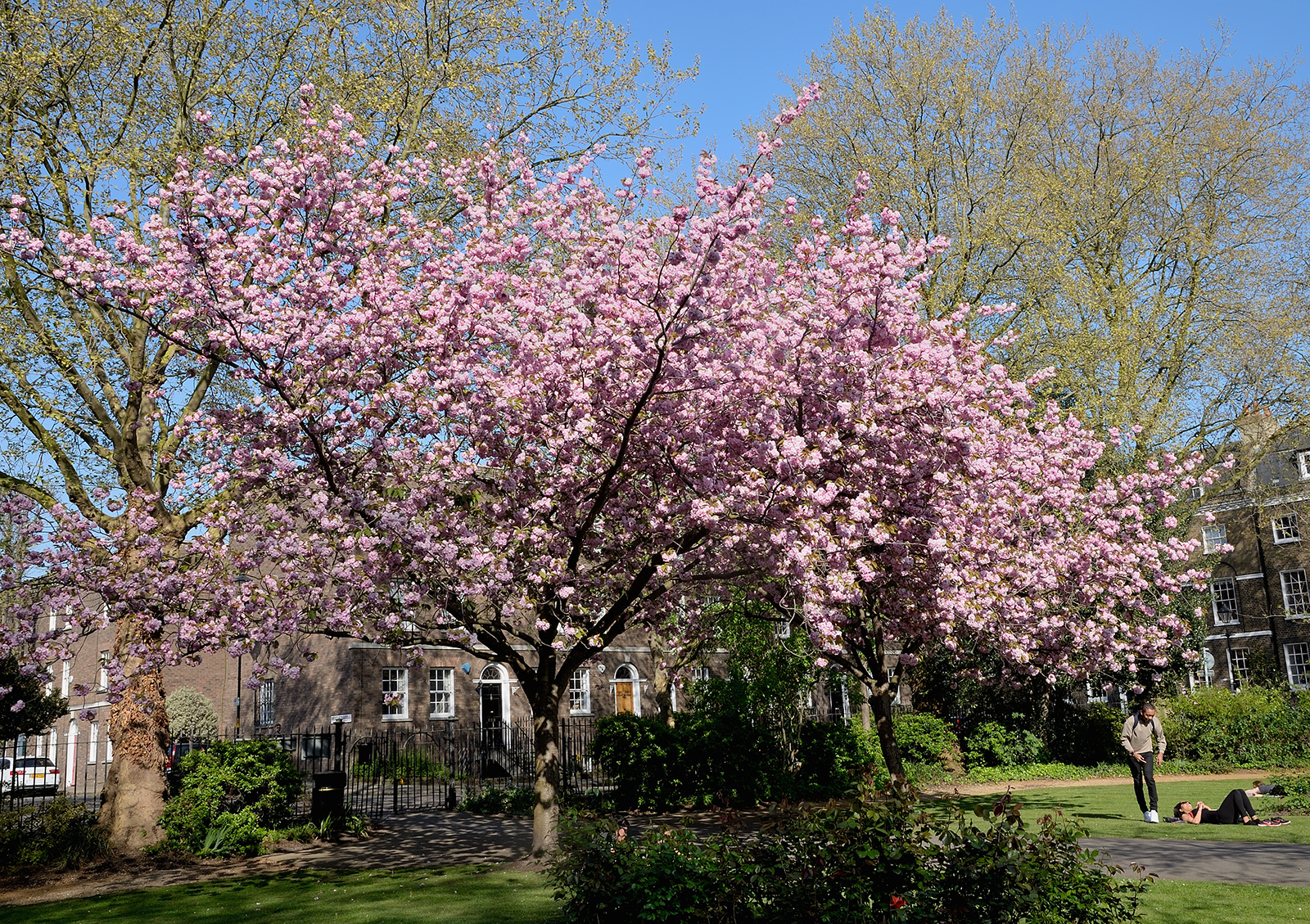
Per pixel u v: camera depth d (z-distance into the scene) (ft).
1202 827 41.60
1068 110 82.94
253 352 30.71
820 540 28.53
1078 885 19.43
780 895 20.21
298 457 34.22
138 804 44.88
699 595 43.29
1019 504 40.45
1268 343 77.92
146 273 31.35
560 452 32.73
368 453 33.81
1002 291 78.07
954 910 18.85
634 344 29.22
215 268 30.35
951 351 31.22
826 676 71.51
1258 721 79.56
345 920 28.53
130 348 46.70
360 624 35.09
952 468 33.37
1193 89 83.41
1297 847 35.01
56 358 42.16
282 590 33.94
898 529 33.68
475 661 93.61
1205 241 81.00
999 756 78.89
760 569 35.29
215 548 34.22
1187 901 26.02
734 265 31.01
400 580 34.27
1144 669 81.25
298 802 58.23
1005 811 20.63
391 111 47.88
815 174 81.92
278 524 35.01
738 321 30.55
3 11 41.50
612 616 36.04
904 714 81.05
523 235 33.14
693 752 57.57
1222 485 80.12
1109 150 85.15
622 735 57.98
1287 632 117.08
